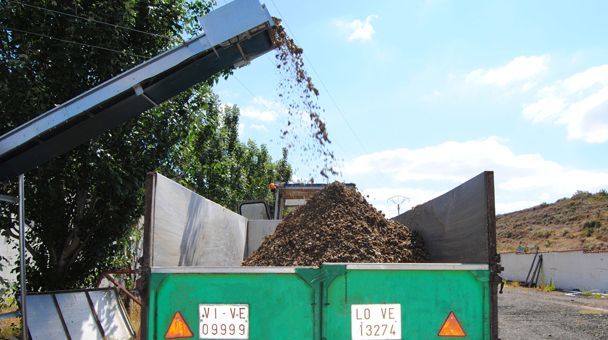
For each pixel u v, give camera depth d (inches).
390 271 128.2
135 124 285.1
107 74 269.3
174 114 308.7
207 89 333.4
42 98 246.7
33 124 195.6
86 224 286.5
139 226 349.7
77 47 259.1
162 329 125.6
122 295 358.6
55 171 262.5
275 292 127.0
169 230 148.6
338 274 127.3
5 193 265.0
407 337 126.6
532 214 2025.1
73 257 290.7
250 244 292.0
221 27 197.0
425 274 128.6
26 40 253.1
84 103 197.5
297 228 210.7
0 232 275.4
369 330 126.3
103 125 211.8
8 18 249.8
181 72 206.1
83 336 267.3
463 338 127.3
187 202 168.1
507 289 810.8
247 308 126.5
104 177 267.7
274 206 387.5
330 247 185.8
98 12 265.0
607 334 360.5
